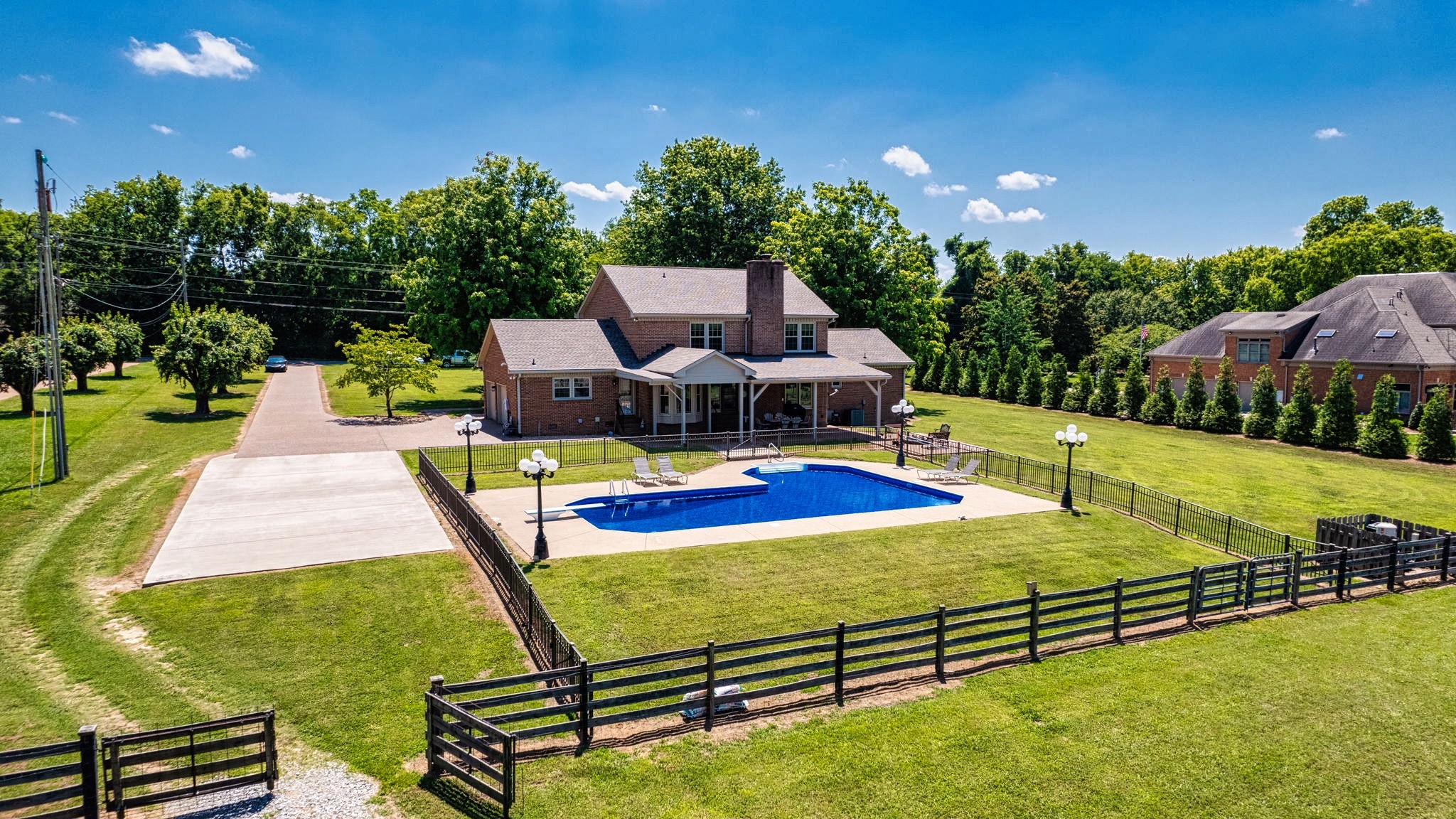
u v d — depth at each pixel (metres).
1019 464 27.84
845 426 41.62
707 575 16.69
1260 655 13.37
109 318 51.09
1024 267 102.06
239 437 32.69
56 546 18.02
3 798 8.33
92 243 72.12
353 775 9.34
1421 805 9.16
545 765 9.66
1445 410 32.59
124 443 29.81
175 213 77.25
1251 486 28.09
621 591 15.66
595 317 43.56
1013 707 11.33
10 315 58.06
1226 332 52.25
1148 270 108.88
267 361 62.28
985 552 18.88
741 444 33.66
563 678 11.02
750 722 10.84
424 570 16.58
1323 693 11.89
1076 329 75.50
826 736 10.42
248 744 9.07
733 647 10.84
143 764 8.55
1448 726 10.97
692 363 32.44
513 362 35.06
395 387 39.91
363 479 25.33
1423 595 16.89
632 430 36.88
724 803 8.91
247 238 80.44
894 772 9.56
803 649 11.31
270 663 12.28
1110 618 14.70
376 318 83.69
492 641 13.20
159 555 17.36
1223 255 92.44
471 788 9.11
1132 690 11.94
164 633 13.39
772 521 21.55
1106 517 22.61
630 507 23.50
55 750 7.93
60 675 11.84
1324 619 15.27
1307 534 21.88
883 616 14.80
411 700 11.22
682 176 63.22
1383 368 43.47
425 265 50.28
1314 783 9.55
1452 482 29.09
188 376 37.28
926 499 25.11
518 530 19.97
